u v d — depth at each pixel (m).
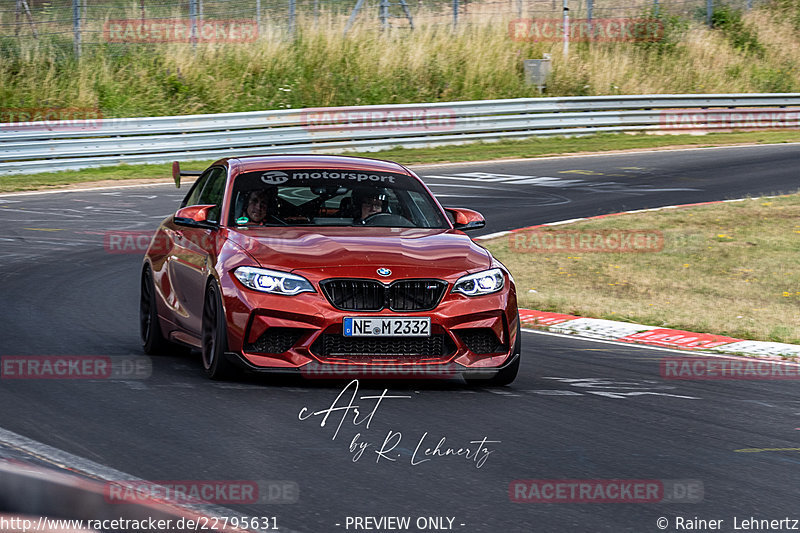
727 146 102.56
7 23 108.69
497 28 128.12
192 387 23.95
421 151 96.12
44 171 80.69
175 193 71.69
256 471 17.30
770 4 158.50
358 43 117.19
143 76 104.38
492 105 101.75
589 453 19.41
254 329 23.50
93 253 49.78
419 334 23.70
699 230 59.06
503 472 17.84
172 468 17.28
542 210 66.75
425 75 116.75
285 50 113.12
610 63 128.25
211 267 25.02
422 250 25.19
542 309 40.78
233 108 105.19
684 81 132.25
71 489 12.95
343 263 23.98
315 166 29.09
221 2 116.50
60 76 101.25
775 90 137.75
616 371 28.78
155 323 28.84
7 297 37.72
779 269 49.81
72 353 28.39
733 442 20.81
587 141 105.12
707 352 32.66
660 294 44.56
